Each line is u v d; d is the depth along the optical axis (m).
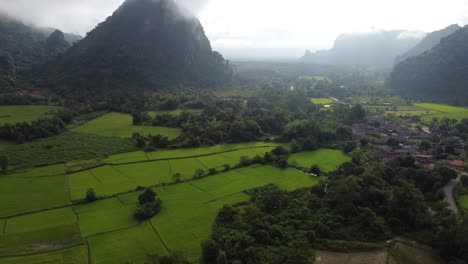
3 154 106.44
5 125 123.88
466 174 99.81
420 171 91.69
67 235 63.72
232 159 109.25
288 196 82.00
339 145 128.88
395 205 73.94
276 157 107.44
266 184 90.12
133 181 89.44
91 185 86.12
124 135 132.38
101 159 104.56
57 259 56.81
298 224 70.38
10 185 84.88
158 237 64.25
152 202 74.75
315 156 117.06
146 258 57.78
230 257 58.78
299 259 58.59
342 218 72.38
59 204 75.62
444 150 122.19
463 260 60.22
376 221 70.56
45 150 111.19
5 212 71.38
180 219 70.94
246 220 70.06
